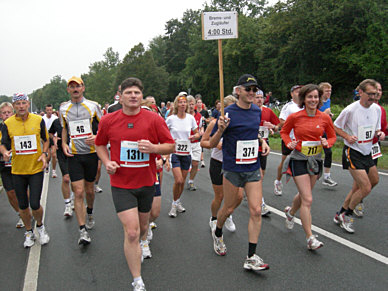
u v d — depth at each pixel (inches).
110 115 124.3
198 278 133.8
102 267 146.5
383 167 316.5
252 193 137.9
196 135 209.0
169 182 305.3
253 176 138.8
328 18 1135.6
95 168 181.2
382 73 1061.8
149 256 152.6
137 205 124.3
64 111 177.5
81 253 161.0
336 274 132.5
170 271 140.2
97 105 182.9
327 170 261.3
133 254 118.4
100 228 192.7
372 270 134.5
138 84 121.3
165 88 2384.4
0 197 280.2
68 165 176.9
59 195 277.1
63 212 229.0
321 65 1262.3
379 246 154.9
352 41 1149.7
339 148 424.8
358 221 186.1
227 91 1726.1
